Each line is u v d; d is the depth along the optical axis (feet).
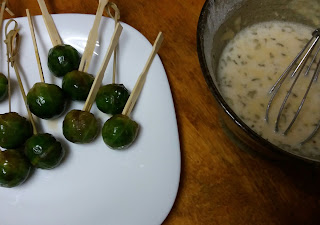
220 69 0.65
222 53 0.66
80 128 0.61
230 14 0.62
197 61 0.72
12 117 0.62
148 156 0.63
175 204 0.62
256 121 0.61
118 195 0.61
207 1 0.55
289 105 0.62
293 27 0.71
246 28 0.69
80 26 0.73
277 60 0.66
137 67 0.70
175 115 0.65
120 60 0.71
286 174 0.64
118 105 0.64
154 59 0.68
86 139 0.62
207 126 0.67
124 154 0.64
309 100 0.63
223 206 0.61
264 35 0.69
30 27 0.69
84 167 0.64
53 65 0.67
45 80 0.71
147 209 0.60
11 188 0.63
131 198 0.61
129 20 0.77
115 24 0.69
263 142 0.46
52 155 0.60
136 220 0.59
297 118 0.61
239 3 0.62
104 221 0.60
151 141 0.64
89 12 0.78
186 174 0.64
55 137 0.66
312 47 0.60
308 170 0.64
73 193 0.62
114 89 0.64
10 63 0.71
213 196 0.62
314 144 0.59
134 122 0.63
